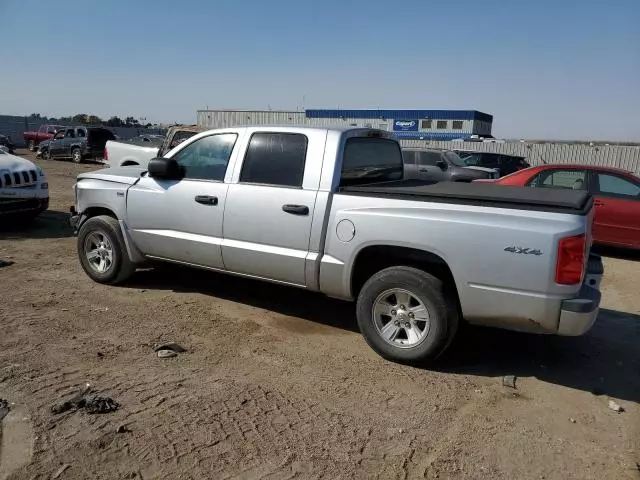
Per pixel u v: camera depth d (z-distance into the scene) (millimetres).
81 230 6336
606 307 6562
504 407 3893
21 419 3361
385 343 4520
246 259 5164
